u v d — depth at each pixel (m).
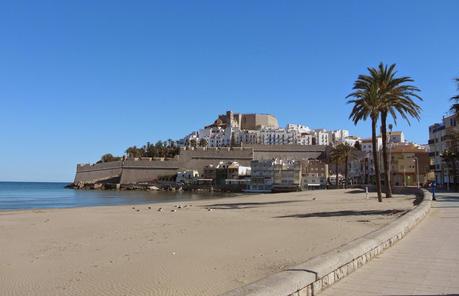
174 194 144.75
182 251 16.36
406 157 133.50
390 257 11.76
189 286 11.09
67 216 35.47
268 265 13.31
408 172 132.62
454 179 95.50
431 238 15.51
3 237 21.66
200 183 188.25
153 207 50.31
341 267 9.30
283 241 18.38
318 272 8.05
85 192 160.62
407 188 74.62
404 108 50.84
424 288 8.57
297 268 8.10
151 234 22.08
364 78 51.53
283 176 167.75
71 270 13.48
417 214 20.25
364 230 21.55
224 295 6.07
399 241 14.72
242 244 17.84
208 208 47.34
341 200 57.72
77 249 17.56
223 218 32.00
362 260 10.69
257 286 6.57
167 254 15.78
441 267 10.51
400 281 9.12
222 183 183.88
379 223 24.86
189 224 27.39
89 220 31.50
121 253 16.30
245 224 26.67
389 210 34.16
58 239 20.73
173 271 12.89
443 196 54.06
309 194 88.38
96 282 11.83
